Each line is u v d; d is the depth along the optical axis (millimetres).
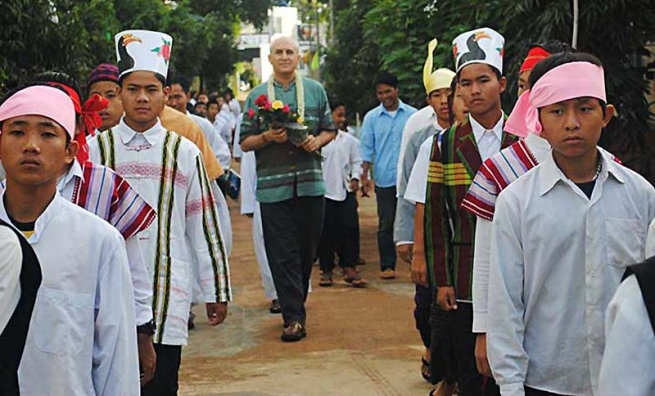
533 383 4012
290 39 8492
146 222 4305
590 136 3836
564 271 3943
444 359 5840
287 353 7969
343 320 9148
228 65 33500
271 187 8336
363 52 18922
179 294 5027
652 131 9359
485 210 4367
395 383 7043
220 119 19766
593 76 3836
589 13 8352
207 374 7379
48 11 8750
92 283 3598
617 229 3914
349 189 10922
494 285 4016
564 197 3951
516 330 3986
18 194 3564
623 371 2525
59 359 3510
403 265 12430
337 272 12000
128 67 5207
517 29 8945
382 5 11641
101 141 5160
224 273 5172
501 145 5148
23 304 3301
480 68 5160
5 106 3525
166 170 5113
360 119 21109
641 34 8688
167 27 21172
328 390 6910
